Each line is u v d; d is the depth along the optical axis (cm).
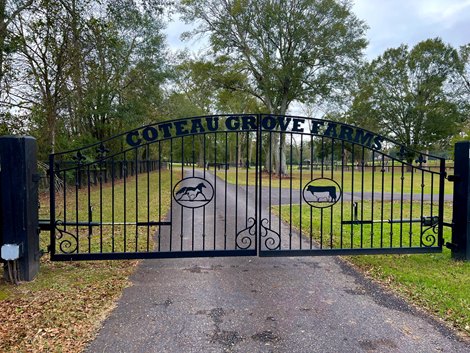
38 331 290
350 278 429
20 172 392
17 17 1060
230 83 2400
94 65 1372
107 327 301
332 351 266
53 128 1251
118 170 2277
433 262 480
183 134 465
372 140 488
